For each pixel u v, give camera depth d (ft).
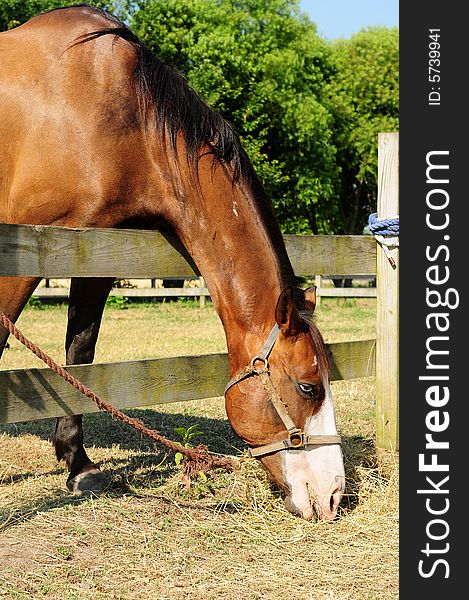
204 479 11.22
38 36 11.59
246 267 10.29
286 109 71.20
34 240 9.46
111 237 10.44
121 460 13.66
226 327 10.46
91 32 11.36
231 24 68.95
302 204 77.97
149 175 11.05
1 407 9.52
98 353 26.96
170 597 8.04
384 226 13.53
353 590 8.34
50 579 8.31
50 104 10.96
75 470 12.10
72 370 10.16
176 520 10.35
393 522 10.50
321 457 9.96
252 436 10.07
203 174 10.58
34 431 16.43
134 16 63.52
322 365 9.96
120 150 10.87
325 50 84.07
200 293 52.29
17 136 11.19
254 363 10.00
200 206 10.57
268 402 9.91
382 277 13.75
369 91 96.27
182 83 11.27
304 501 9.96
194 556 9.16
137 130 11.00
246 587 8.34
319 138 74.90
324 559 9.25
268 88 68.85
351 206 101.76
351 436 15.19
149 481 12.12
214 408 19.02
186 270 11.57
